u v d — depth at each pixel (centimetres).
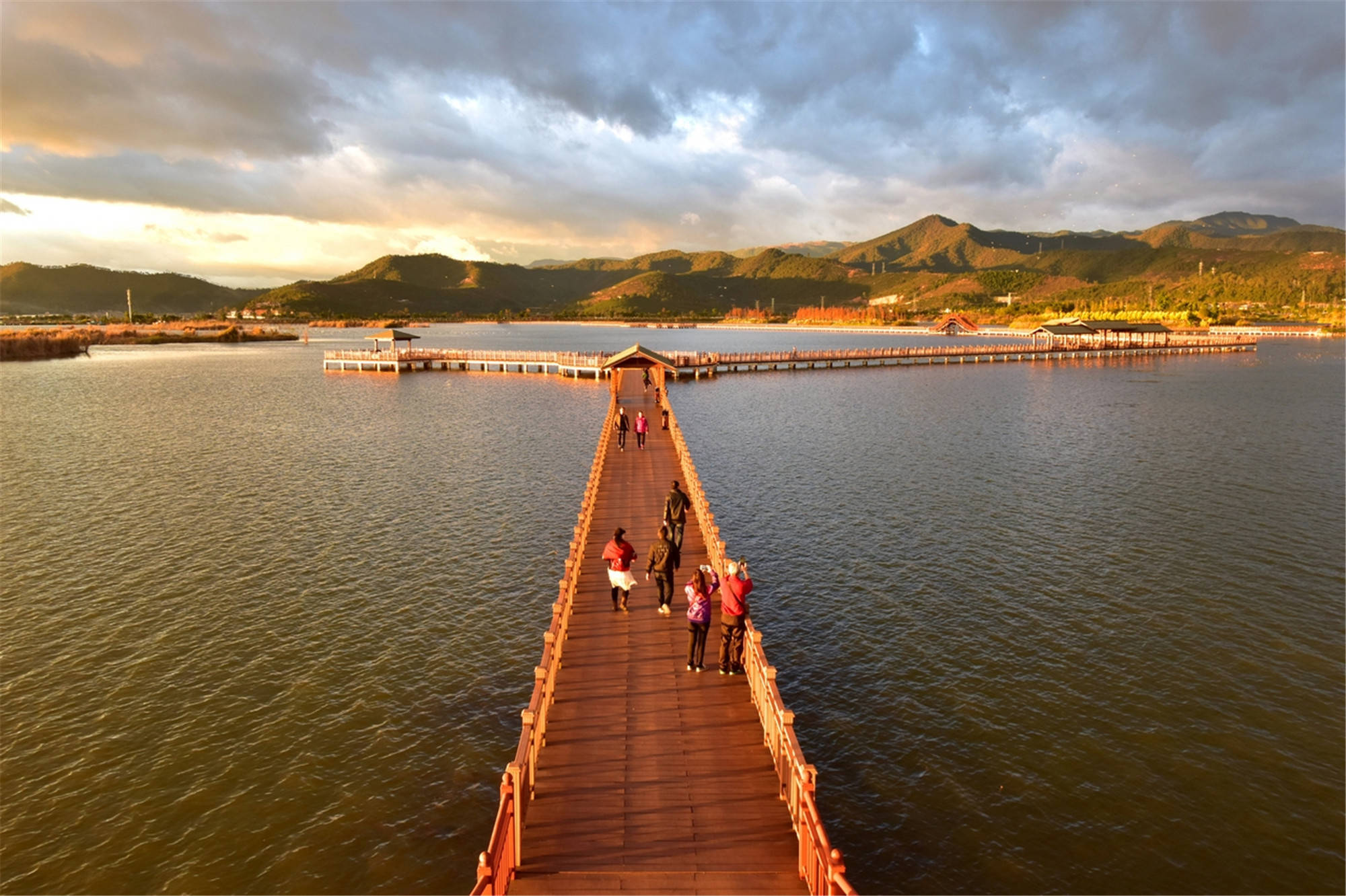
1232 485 3638
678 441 3447
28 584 2402
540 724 1230
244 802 1415
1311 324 19725
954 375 9125
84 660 1923
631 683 1461
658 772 1189
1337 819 1362
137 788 1449
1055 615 2177
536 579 2459
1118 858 1281
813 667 1908
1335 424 5350
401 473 3897
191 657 1941
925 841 1323
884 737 1614
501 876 916
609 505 2692
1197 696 1753
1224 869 1255
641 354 7025
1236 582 2411
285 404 6488
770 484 3666
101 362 11212
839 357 9944
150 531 2922
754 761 1219
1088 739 1598
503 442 4728
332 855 1291
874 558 2641
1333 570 2508
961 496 3444
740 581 1462
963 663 1912
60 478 3800
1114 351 11850
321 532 2916
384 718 1683
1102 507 3253
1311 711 1689
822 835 885
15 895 1204
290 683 1819
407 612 2209
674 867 991
